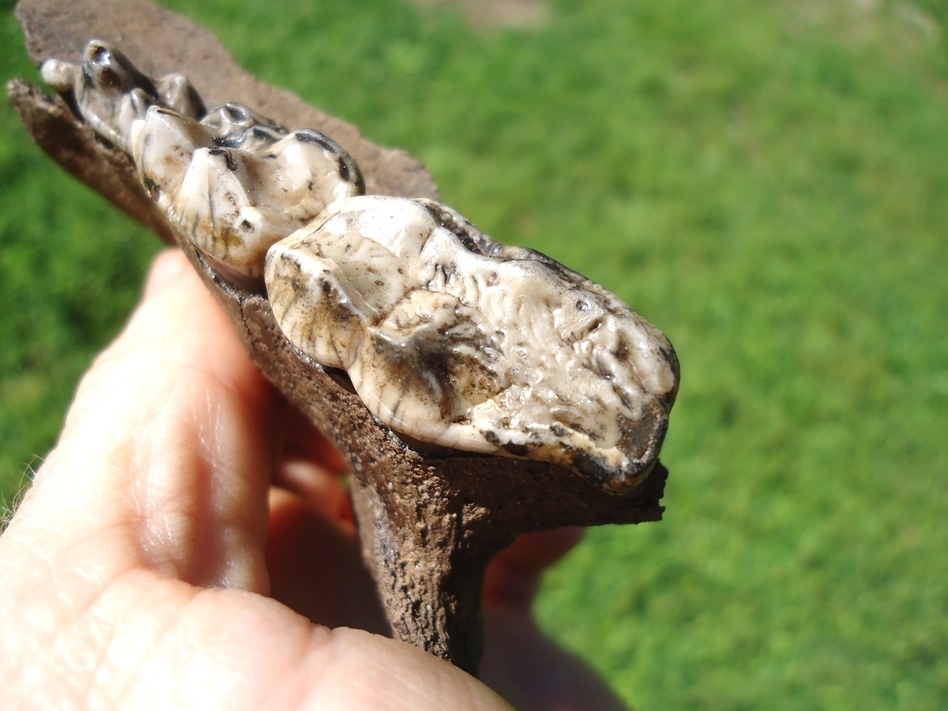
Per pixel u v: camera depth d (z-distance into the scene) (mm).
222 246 67
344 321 59
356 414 66
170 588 63
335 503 117
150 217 97
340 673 59
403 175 97
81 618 61
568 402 57
